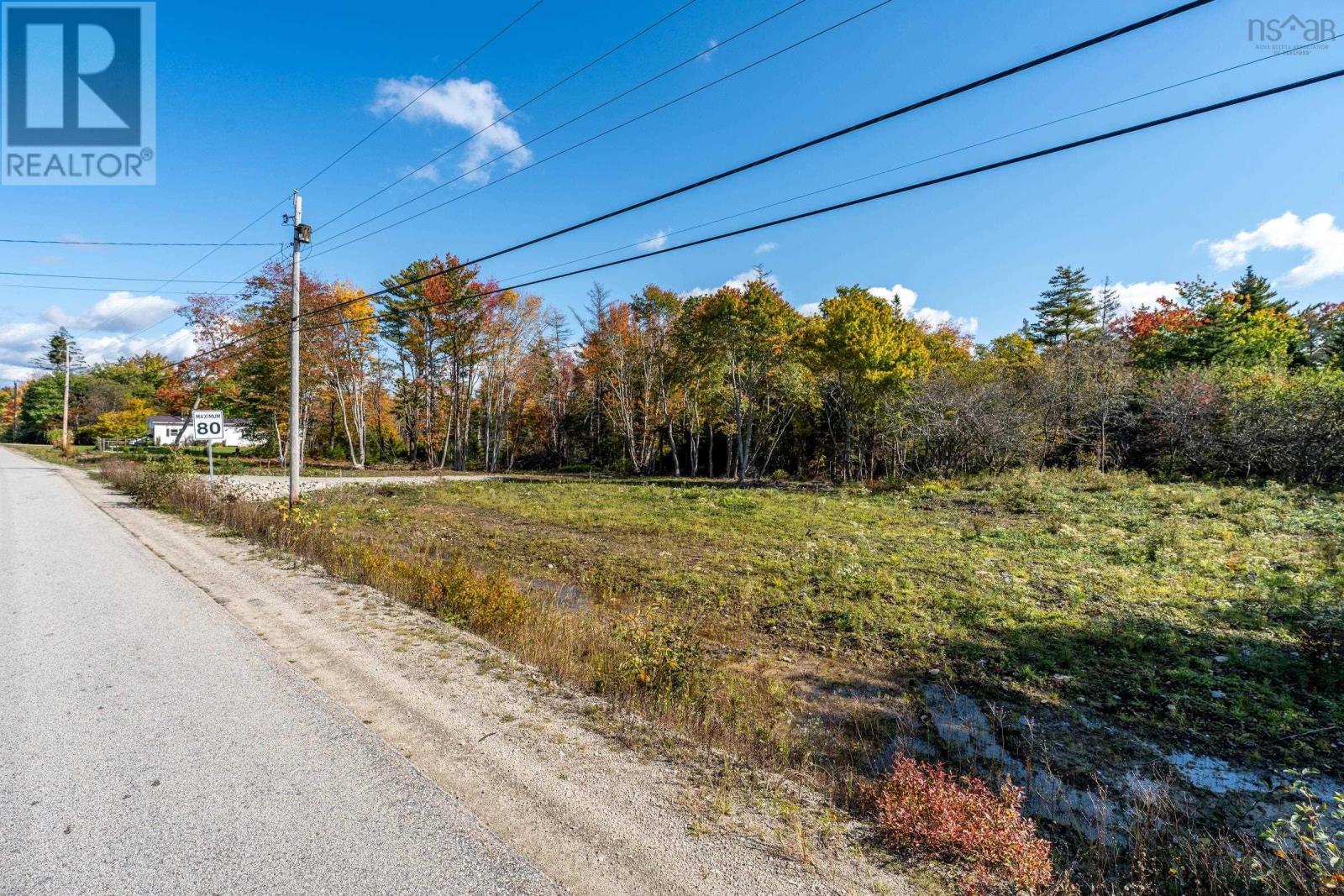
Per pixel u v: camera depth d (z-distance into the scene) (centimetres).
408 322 3838
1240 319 3388
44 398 6519
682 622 754
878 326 2719
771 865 299
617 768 388
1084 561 1081
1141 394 2422
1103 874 336
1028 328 4853
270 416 3459
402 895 267
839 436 3331
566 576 1031
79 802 329
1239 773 462
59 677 495
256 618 658
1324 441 1794
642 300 3912
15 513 1340
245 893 265
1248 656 659
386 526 1478
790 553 1193
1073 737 515
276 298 3225
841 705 571
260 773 362
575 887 277
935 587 927
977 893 285
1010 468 2436
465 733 423
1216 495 1647
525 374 4397
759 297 2966
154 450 3950
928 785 355
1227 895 317
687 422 4003
